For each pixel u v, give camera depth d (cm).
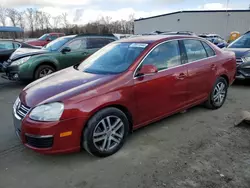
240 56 664
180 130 385
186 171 275
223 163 290
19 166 292
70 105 271
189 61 404
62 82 321
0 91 659
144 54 343
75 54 758
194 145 335
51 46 782
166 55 369
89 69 369
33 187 254
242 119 400
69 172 279
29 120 273
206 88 441
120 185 254
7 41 966
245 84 722
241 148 326
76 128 276
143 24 4494
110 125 305
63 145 274
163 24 4162
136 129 355
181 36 407
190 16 3838
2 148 335
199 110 477
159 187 249
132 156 309
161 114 368
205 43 448
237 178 262
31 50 779
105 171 279
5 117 456
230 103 527
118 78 311
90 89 288
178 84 379
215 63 451
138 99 328
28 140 280
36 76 698
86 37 788
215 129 388
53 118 267
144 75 332
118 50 383
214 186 249
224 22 3672
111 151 310
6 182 262
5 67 718
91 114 283
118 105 308
